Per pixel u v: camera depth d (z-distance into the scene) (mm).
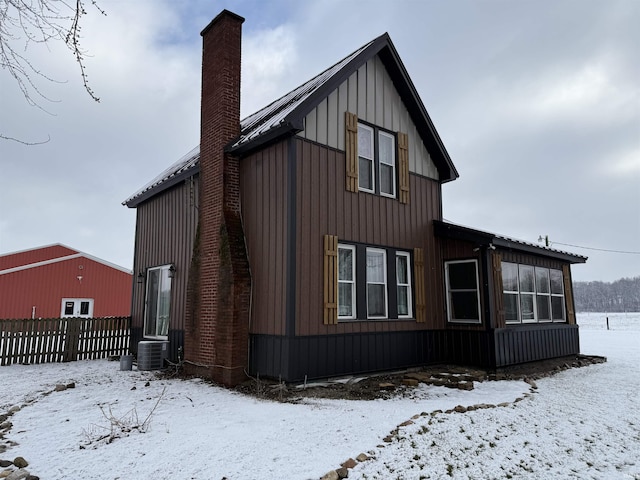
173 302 11055
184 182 11344
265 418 5656
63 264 24984
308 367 7918
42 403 6480
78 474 3842
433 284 10836
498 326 10203
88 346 12227
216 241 9125
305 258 8180
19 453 4324
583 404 7176
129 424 5285
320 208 8617
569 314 13391
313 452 4457
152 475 3852
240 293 8477
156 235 12539
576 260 13680
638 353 15477
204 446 4547
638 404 7242
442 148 11484
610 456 4953
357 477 4008
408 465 4352
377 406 6438
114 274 27031
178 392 7387
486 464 4570
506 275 11258
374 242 9641
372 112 10289
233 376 8055
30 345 11258
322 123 8977
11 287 22969
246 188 9281
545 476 4387
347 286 9047
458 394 7590
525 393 7754
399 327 9781
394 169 10688
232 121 9625
